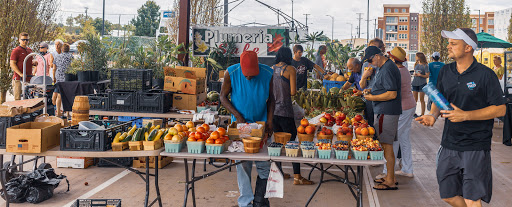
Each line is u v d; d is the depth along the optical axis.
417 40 108.56
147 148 4.22
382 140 5.62
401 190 5.86
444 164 3.54
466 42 3.34
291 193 5.62
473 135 3.38
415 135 10.27
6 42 12.69
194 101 7.36
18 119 4.41
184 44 10.82
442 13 30.81
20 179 5.04
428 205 5.25
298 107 6.29
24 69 7.27
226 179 6.22
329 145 4.02
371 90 5.56
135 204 5.05
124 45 11.95
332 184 6.09
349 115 6.58
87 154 4.17
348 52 14.77
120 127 4.57
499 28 70.81
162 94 6.90
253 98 4.60
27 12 13.20
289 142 4.12
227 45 11.51
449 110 3.33
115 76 7.28
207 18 18.53
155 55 11.00
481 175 3.37
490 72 3.34
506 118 8.97
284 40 11.54
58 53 10.66
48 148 4.25
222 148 4.15
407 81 6.14
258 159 4.02
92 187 5.71
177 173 6.50
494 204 5.33
